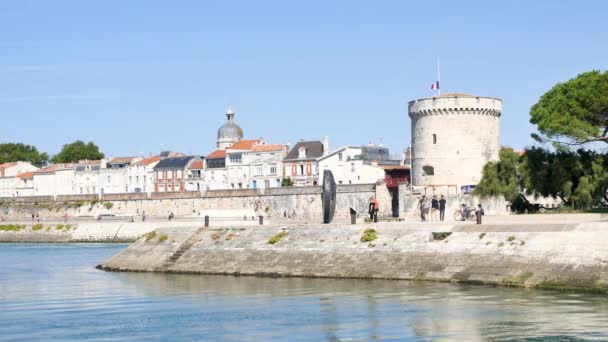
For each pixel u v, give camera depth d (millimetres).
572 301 53219
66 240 146500
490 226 67312
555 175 99312
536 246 62625
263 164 185625
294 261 74188
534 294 56562
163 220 145500
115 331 49188
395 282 65500
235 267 76938
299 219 146875
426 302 55031
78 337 47750
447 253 66875
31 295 65625
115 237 142000
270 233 80000
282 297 59812
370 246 71688
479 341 43688
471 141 135375
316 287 64375
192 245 83625
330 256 72812
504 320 48156
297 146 184125
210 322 51188
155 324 51000
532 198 127250
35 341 46938
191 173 198375
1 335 48625
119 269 84688
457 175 135000
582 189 96188
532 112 111062
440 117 135875
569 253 60344
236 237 81750
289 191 151125
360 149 175250
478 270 63500
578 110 98250
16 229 152625
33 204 180625
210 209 157250
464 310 51562
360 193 143625
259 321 50969
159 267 82000
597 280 57000
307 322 50188
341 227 75875
